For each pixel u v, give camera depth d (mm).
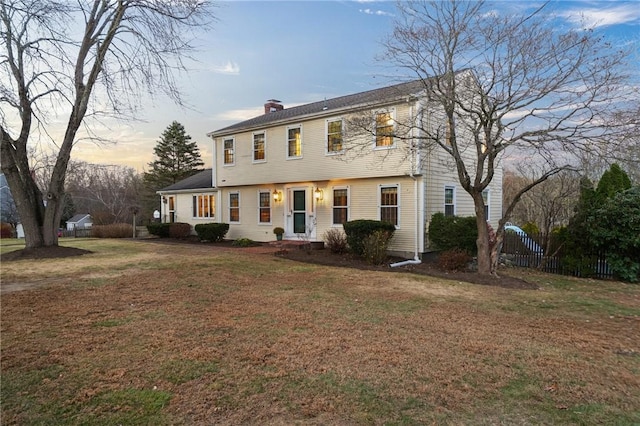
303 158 14938
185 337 4543
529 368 3779
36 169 15906
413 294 7168
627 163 8023
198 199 20375
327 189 14602
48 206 12594
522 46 8258
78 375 3492
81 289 7156
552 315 5887
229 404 3014
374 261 11039
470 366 3799
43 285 7516
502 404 3070
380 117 11664
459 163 9359
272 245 14867
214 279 8289
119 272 9094
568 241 10250
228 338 4523
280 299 6539
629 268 9211
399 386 3346
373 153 12875
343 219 14148
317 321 5258
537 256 11109
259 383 3369
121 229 22594
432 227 11883
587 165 8117
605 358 4082
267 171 16312
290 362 3832
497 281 8672
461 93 9148
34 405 2977
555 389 3344
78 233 24125
